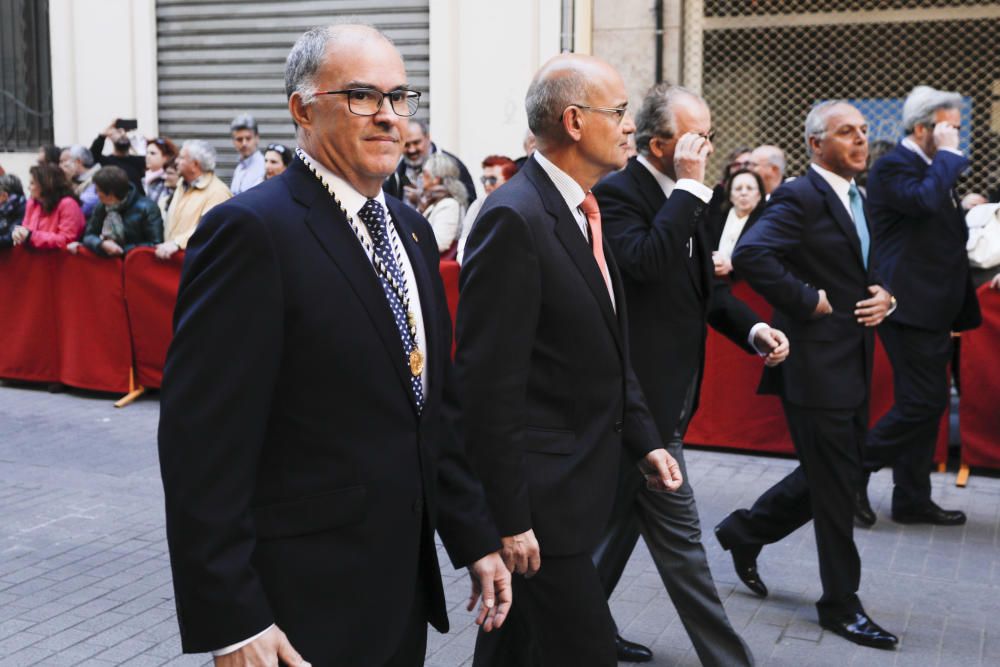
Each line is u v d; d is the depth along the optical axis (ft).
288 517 6.63
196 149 25.50
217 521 6.21
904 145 17.51
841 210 13.32
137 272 25.27
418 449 7.07
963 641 13.35
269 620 6.28
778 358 12.34
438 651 13.14
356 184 7.00
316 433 6.66
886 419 17.34
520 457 8.57
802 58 28.43
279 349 6.51
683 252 11.23
